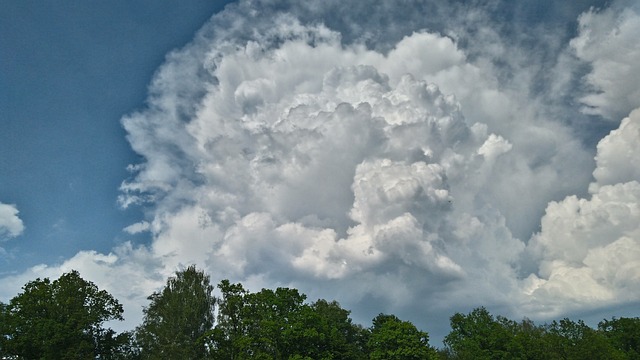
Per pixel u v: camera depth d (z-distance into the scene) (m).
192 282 97.75
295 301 81.19
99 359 83.94
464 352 91.06
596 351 91.81
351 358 85.94
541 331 119.38
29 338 73.50
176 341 88.50
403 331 86.06
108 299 87.06
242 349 73.69
